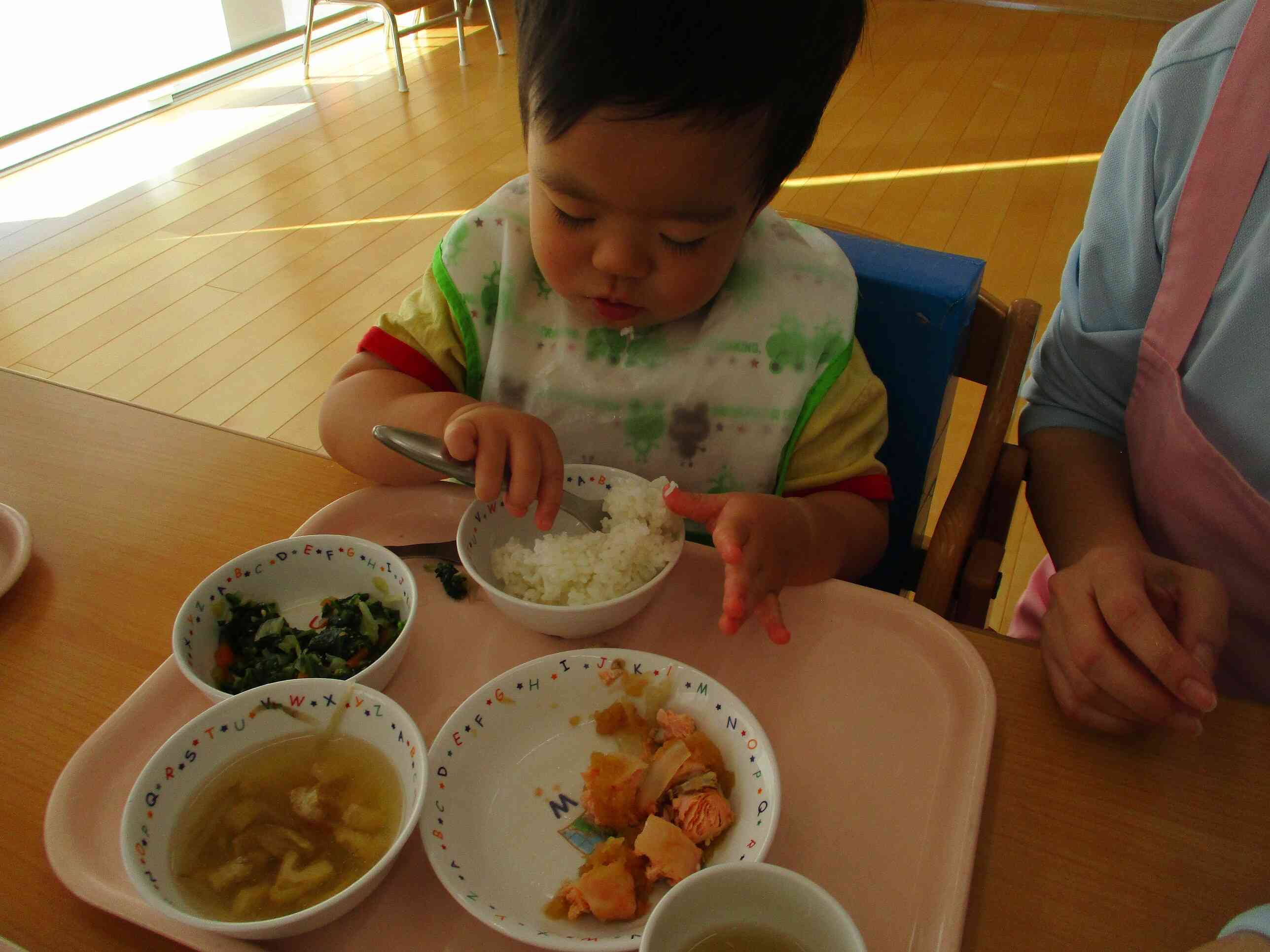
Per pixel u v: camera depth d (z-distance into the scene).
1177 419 0.85
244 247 3.03
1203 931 0.53
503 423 0.77
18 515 0.80
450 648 0.72
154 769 0.55
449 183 3.37
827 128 3.62
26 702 0.67
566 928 0.53
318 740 0.60
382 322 0.98
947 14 4.83
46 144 3.72
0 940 0.53
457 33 4.63
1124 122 0.94
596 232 0.73
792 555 0.75
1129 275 0.90
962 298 0.90
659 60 0.61
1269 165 0.78
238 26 4.44
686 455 0.96
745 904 0.47
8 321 2.69
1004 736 0.64
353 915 0.54
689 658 0.72
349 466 0.89
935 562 0.79
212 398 2.38
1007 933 0.53
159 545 0.80
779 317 0.92
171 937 0.52
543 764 0.63
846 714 0.67
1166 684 0.60
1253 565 0.85
